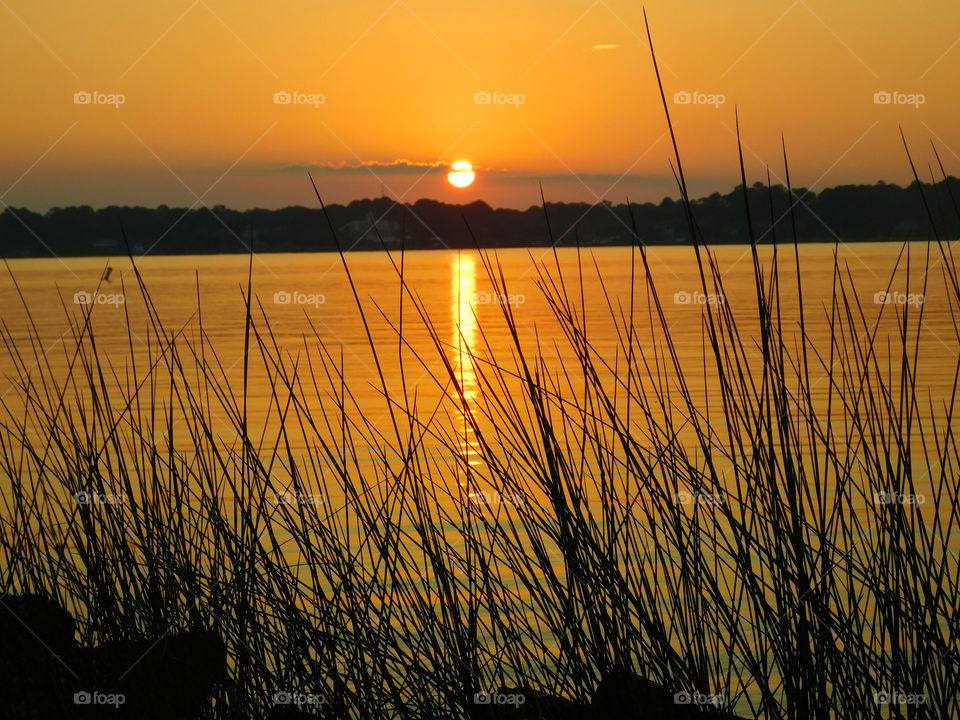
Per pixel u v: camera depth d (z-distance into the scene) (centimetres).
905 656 198
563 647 198
